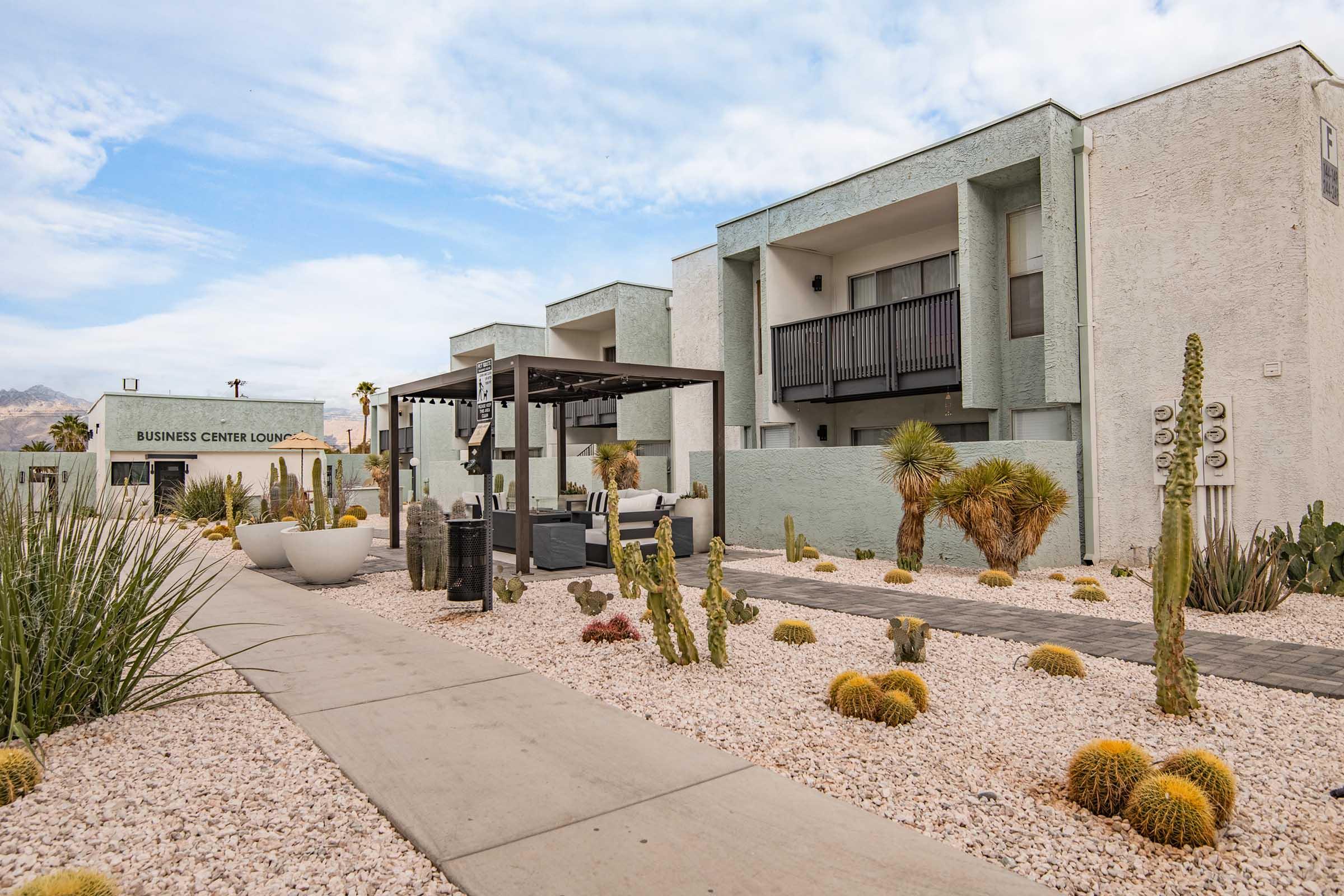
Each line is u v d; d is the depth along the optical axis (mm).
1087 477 10891
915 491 10086
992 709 4559
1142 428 10406
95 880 2529
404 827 3113
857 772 3688
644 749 3984
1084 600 7938
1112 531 10727
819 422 15555
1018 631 6582
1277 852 2895
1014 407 11961
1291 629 6477
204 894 2652
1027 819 3189
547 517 13195
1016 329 12047
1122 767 3229
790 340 14773
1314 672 5164
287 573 11508
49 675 4312
